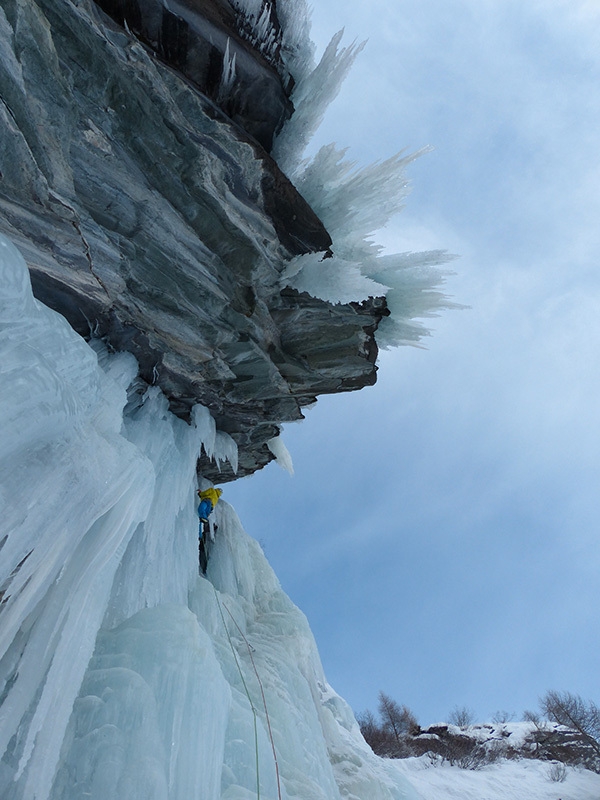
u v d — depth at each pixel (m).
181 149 4.23
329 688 12.29
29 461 2.54
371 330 6.21
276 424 7.60
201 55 4.83
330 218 5.99
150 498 3.90
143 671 3.54
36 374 2.51
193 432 6.26
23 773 2.45
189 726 3.49
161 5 4.48
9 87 3.20
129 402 5.47
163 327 4.85
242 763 4.25
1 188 3.41
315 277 5.30
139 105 3.95
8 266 2.52
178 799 3.11
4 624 2.35
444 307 6.30
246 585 9.16
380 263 6.12
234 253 4.88
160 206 4.28
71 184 3.75
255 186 4.89
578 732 22.86
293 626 8.77
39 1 3.33
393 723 27.05
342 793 7.05
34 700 2.76
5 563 2.28
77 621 2.98
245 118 5.41
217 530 9.10
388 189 5.76
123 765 2.86
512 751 22.75
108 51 3.69
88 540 3.18
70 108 3.57
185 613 4.16
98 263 4.11
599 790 17.69
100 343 4.80
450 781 18.64
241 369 5.75
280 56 5.77
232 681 5.64
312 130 5.80
